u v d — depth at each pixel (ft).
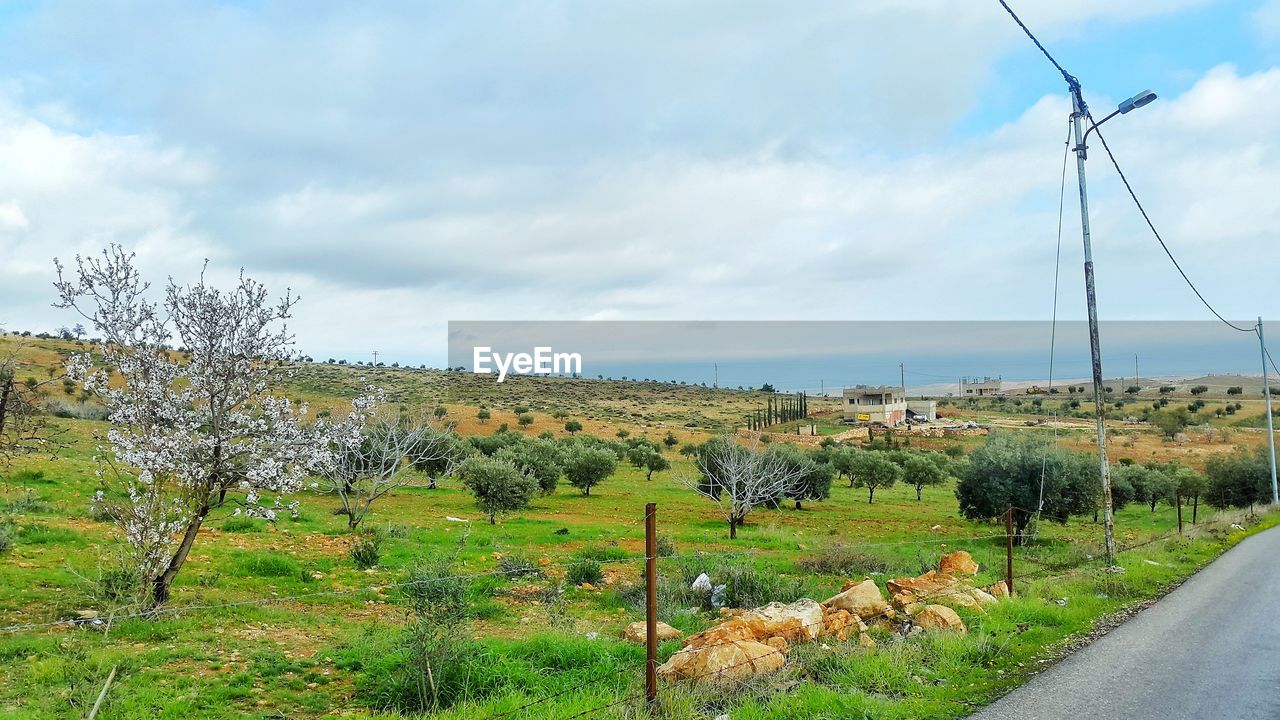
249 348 39.58
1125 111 51.57
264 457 40.16
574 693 23.58
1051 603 38.27
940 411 472.44
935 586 39.17
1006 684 25.04
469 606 29.30
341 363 428.97
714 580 47.98
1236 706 22.50
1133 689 24.32
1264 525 91.61
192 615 35.55
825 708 22.00
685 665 24.61
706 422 375.25
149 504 37.17
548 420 311.27
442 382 426.10
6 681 24.84
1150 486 134.41
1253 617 35.96
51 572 41.27
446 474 127.24
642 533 85.25
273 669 28.02
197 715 23.12
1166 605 39.32
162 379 38.78
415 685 24.98
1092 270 53.62
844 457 176.24
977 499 94.22
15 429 47.47
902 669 25.61
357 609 40.16
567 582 51.52
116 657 27.45
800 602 32.53
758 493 95.76
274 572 47.96
